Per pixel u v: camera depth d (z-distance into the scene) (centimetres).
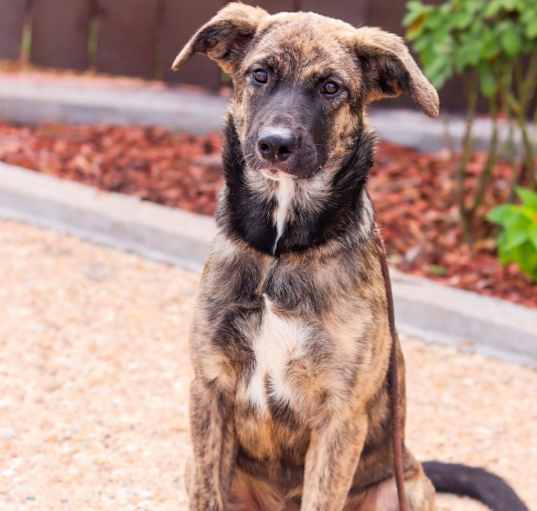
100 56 1182
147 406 633
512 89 1058
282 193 486
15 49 1188
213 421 492
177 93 1148
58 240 848
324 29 518
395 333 509
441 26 831
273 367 486
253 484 520
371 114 1109
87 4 1170
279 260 485
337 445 482
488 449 615
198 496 489
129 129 1083
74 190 895
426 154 1052
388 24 1095
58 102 1088
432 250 852
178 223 843
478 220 888
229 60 536
